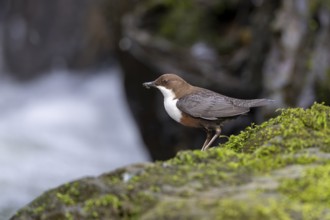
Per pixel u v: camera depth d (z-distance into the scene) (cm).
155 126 1453
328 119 498
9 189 1575
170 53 1429
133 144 2148
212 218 352
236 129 1280
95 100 2448
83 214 395
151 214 370
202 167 422
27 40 2761
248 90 1352
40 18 2728
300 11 1227
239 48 1445
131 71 1487
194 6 1530
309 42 1212
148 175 409
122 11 1612
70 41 2684
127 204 388
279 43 1234
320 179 391
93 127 2244
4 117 2283
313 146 455
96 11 2547
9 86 2678
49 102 2448
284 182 388
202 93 729
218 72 1383
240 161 434
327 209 362
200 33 1478
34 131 2127
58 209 401
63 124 2234
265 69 1261
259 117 1220
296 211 359
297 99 1186
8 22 2797
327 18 1210
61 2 2683
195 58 1412
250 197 373
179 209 365
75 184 408
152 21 1526
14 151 1889
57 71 2708
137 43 1462
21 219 407
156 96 1434
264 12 1365
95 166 1905
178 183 398
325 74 1184
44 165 1806
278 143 460
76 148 2033
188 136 1390
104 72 2636
